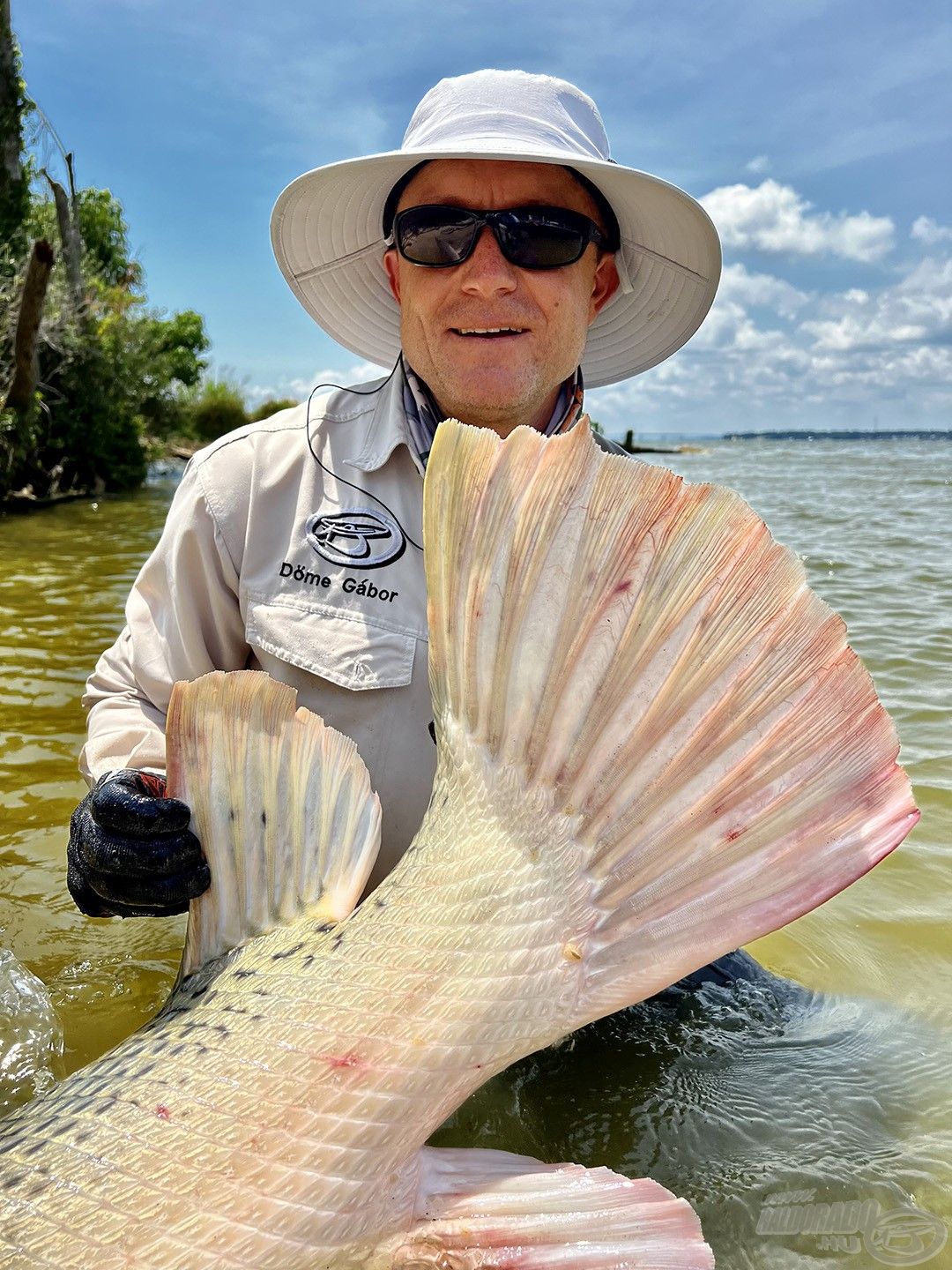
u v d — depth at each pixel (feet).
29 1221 1.38
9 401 16.74
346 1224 1.45
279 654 2.34
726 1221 1.78
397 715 2.32
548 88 2.37
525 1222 1.47
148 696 2.46
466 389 2.34
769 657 1.42
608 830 1.51
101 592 8.07
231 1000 1.59
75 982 2.53
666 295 2.74
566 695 1.52
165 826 1.74
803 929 2.76
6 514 15.24
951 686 4.75
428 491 1.59
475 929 1.52
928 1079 2.15
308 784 1.75
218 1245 1.39
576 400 2.58
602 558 1.47
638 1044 2.29
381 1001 1.50
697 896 1.46
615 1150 1.97
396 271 2.70
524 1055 1.52
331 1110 1.45
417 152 2.23
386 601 2.35
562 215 2.27
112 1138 1.45
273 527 2.44
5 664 5.59
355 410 2.55
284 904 1.72
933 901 2.89
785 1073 2.19
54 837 3.35
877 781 1.41
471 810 1.59
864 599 6.77
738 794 1.45
